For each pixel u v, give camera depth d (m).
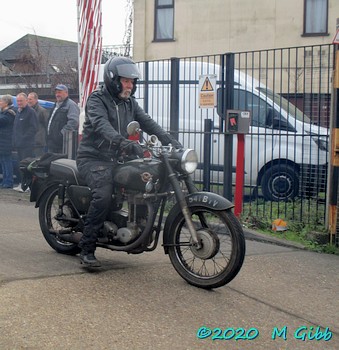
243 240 5.27
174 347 4.21
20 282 5.35
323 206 8.30
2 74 29.50
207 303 5.12
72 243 6.31
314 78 8.80
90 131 5.86
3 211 9.13
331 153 7.57
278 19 20.73
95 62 9.65
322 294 5.61
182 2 21.89
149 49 22.47
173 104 9.78
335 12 20.14
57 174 6.26
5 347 4.07
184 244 5.54
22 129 11.17
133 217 5.65
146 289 5.37
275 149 9.34
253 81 9.27
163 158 5.48
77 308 4.81
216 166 9.26
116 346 4.17
